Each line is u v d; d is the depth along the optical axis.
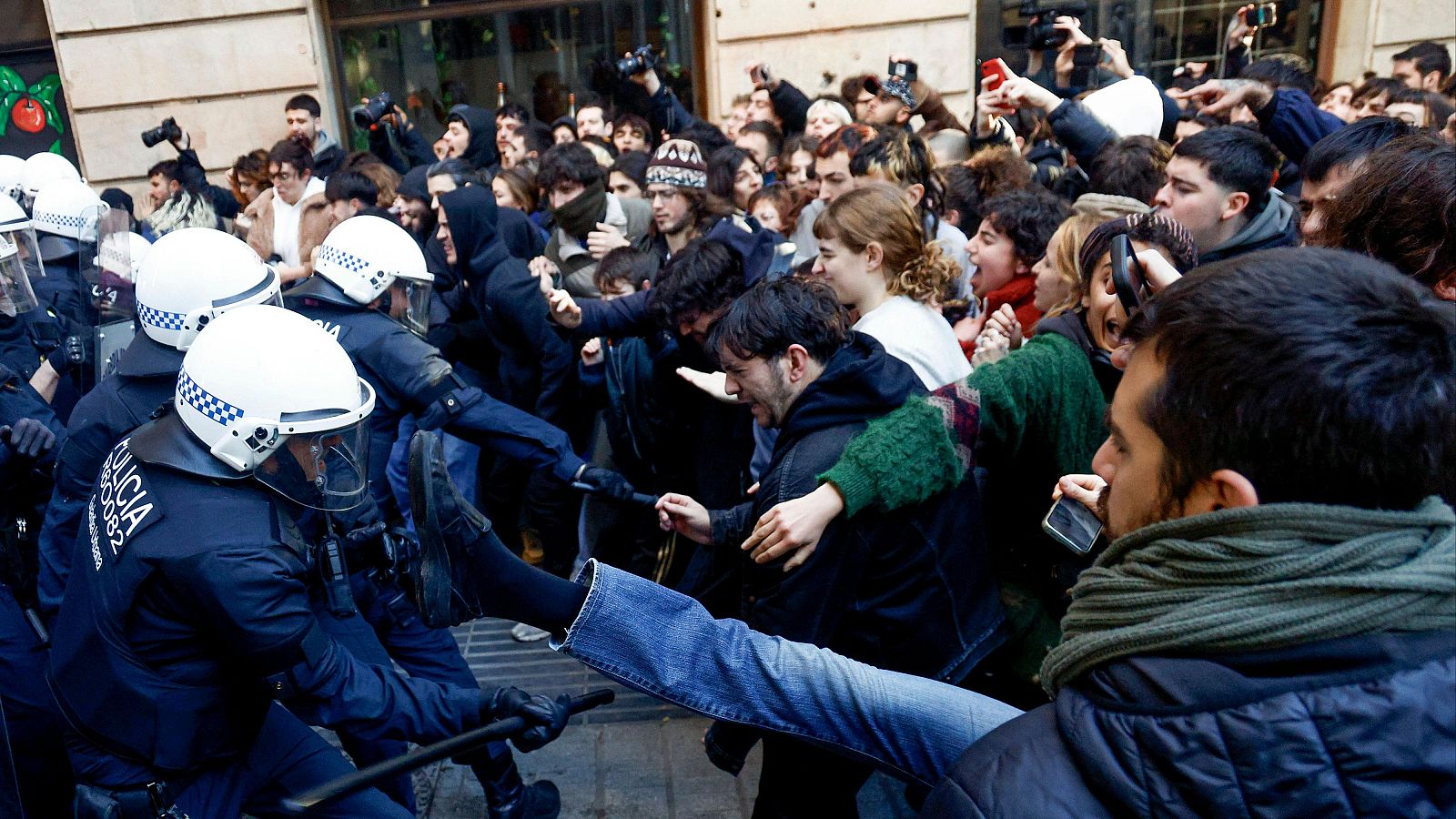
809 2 6.54
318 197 4.59
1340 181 2.11
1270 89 3.11
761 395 1.79
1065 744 0.76
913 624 1.67
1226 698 0.67
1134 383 0.79
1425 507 0.69
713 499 2.75
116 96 6.91
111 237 2.71
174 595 1.48
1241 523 0.70
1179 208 2.49
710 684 1.43
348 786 1.33
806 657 1.42
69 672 1.57
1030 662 1.85
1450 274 1.42
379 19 7.04
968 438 1.65
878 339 2.02
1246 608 0.68
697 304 2.50
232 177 6.27
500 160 6.02
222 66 6.86
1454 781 0.63
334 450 1.58
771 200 3.78
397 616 2.35
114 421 2.03
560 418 3.48
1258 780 0.65
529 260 3.97
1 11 7.18
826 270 2.20
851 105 5.31
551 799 2.54
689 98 7.13
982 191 3.34
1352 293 0.69
